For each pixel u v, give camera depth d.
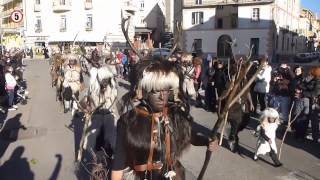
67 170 7.56
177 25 3.92
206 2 53.84
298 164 7.95
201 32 54.56
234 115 8.46
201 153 8.59
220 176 7.23
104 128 7.01
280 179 7.12
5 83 13.70
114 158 3.08
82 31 59.00
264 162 8.08
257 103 13.20
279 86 10.78
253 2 51.59
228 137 9.20
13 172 7.52
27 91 19.02
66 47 20.48
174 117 3.06
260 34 51.84
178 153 3.06
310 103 9.52
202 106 14.27
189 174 7.27
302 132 9.69
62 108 14.41
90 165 7.06
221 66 13.00
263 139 7.88
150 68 3.04
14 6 65.56
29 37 59.72
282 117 10.68
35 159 8.29
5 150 9.02
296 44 71.69
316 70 9.49
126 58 24.27
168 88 3.03
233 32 53.00
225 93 3.19
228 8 53.19
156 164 2.98
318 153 8.70
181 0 56.69
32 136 10.31
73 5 58.81
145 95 3.06
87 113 7.11
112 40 58.69
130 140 2.96
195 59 14.72
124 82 21.70
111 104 7.08
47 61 47.97
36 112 13.82
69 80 12.37
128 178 3.03
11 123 12.02
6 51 30.98
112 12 58.88
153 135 2.96
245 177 7.19
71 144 9.42
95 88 7.20
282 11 59.09
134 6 62.19
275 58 53.97
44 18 59.66
